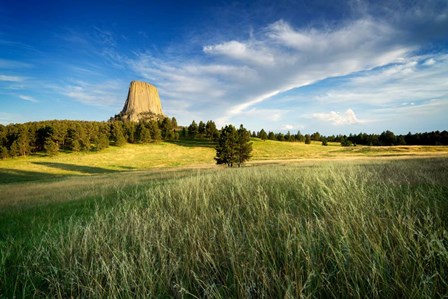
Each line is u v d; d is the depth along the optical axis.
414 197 3.20
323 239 2.16
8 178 50.09
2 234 4.40
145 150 87.75
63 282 2.15
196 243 2.46
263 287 1.64
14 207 8.20
